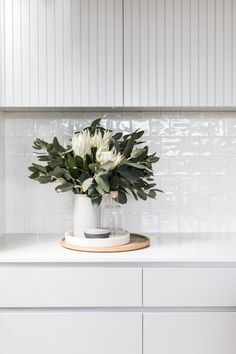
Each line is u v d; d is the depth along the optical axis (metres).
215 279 1.77
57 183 2.28
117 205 1.97
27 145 2.27
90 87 1.95
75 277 1.77
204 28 1.94
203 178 2.27
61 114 2.27
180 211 2.27
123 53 1.95
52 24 1.94
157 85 1.96
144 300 1.77
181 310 1.79
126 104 1.96
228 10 1.94
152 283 1.77
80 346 1.78
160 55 1.95
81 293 1.77
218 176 2.27
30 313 1.77
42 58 1.95
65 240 2.00
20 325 1.77
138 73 1.95
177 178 2.27
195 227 2.28
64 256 1.78
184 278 1.77
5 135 2.26
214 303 1.78
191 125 2.27
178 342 1.78
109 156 1.82
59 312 1.78
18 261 1.76
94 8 1.94
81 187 1.90
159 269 1.77
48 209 2.28
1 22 1.94
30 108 2.09
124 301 1.77
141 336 1.78
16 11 1.94
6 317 1.77
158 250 1.89
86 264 1.78
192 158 2.27
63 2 1.93
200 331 1.78
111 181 1.85
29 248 1.93
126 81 1.95
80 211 1.94
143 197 1.97
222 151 2.27
